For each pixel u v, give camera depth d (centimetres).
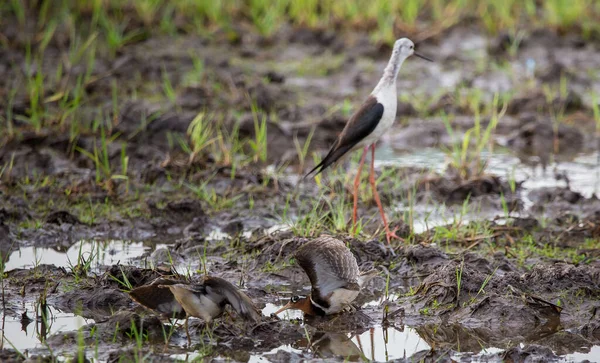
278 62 2089
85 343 919
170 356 892
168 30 2212
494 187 1434
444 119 1619
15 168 1467
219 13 2277
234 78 1905
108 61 1981
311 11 2309
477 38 2259
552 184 1477
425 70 2056
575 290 1056
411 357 908
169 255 1118
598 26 2245
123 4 2283
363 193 1376
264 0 2339
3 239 1219
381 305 1038
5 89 1794
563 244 1209
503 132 1744
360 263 1132
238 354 909
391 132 1736
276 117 1766
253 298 1049
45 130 1606
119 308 1017
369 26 2272
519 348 912
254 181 1459
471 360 903
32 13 2227
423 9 2412
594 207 1343
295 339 948
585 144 1686
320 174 1505
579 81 1959
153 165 1472
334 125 1714
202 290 889
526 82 1958
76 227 1270
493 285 1052
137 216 1314
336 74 2023
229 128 1684
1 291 1052
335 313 1000
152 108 1738
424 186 1440
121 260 1157
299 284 1097
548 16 2320
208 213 1338
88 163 1524
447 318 1003
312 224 1227
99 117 1684
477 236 1216
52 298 1036
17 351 887
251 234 1241
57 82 1808
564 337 963
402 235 1227
